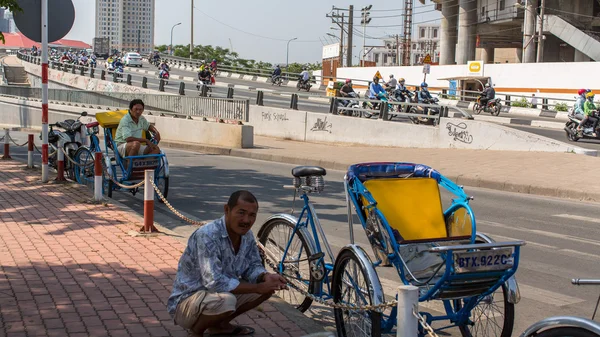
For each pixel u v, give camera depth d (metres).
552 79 44.91
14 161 16.67
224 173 15.85
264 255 6.11
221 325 4.98
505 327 4.92
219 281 4.52
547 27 51.50
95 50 109.44
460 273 4.45
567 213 11.62
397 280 7.20
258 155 20.02
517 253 4.60
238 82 58.31
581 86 43.06
